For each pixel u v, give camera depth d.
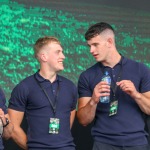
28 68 4.09
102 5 4.25
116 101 3.22
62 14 4.18
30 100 3.18
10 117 3.23
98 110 3.28
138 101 3.14
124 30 4.28
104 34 3.23
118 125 3.19
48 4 4.15
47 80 3.21
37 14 4.12
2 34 4.04
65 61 4.14
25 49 4.09
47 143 3.09
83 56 4.18
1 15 4.05
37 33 4.12
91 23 4.23
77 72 4.17
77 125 4.17
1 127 2.92
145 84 3.24
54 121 3.12
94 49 3.24
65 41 4.16
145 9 4.33
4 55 4.04
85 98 3.37
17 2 4.09
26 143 3.23
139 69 3.28
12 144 4.05
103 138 3.23
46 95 3.18
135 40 4.29
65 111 3.21
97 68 3.35
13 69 4.05
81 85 3.40
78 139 4.17
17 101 3.22
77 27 4.19
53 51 3.20
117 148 3.18
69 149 3.14
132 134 3.18
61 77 3.33
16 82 4.05
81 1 4.21
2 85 4.01
